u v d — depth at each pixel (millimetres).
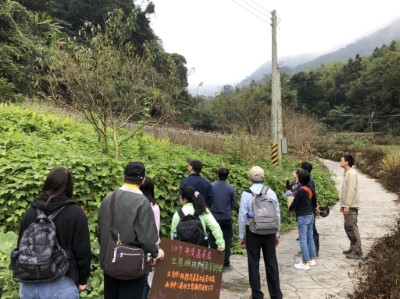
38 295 2463
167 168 6605
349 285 5207
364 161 27719
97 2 34594
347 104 73000
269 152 13922
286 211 9914
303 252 5969
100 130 7367
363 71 73000
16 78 17969
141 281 3047
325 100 71062
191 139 14883
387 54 64750
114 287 3070
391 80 58875
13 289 3625
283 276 5633
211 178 7910
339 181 21656
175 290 3773
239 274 5777
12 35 19297
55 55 7375
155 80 7996
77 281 2629
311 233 6195
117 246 2930
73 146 7684
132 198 3076
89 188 5254
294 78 71375
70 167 5273
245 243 4996
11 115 10188
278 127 13938
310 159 22609
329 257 6672
